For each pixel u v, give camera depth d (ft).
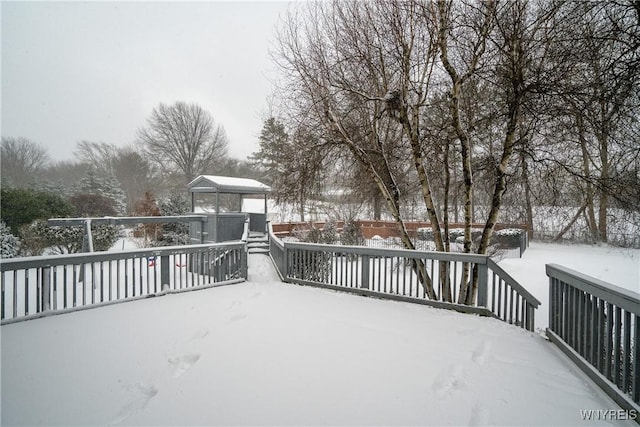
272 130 33.53
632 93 17.44
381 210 69.67
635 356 7.97
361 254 20.08
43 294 15.70
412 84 22.30
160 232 63.16
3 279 14.66
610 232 55.93
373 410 8.32
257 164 102.37
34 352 11.67
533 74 19.15
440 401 8.72
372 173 23.52
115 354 11.52
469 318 15.61
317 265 22.47
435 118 26.61
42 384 9.55
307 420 7.91
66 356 11.35
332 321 15.02
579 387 9.38
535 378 9.91
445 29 18.98
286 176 26.25
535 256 46.83
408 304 17.83
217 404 8.58
